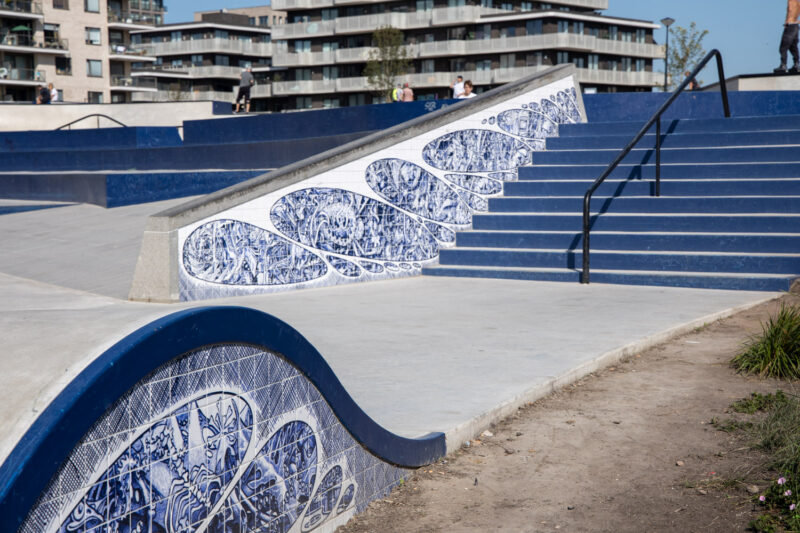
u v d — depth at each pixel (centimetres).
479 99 1211
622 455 430
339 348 640
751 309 804
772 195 1049
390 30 7650
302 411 321
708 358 621
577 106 1466
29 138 2559
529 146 1307
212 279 905
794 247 942
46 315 285
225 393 278
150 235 862
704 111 1686
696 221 1029
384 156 1079
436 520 361
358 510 366
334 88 8650
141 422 243
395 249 1098
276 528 307
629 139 1255
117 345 239
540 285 994
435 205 1145
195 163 2052
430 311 817
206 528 271
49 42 7488
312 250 1005
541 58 7812
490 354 610
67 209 1673
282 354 307
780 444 416
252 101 9600
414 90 8312
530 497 384
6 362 242
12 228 1466
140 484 243
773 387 535
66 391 221
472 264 1118
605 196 1158
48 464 211
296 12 8912
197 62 10181
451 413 461
